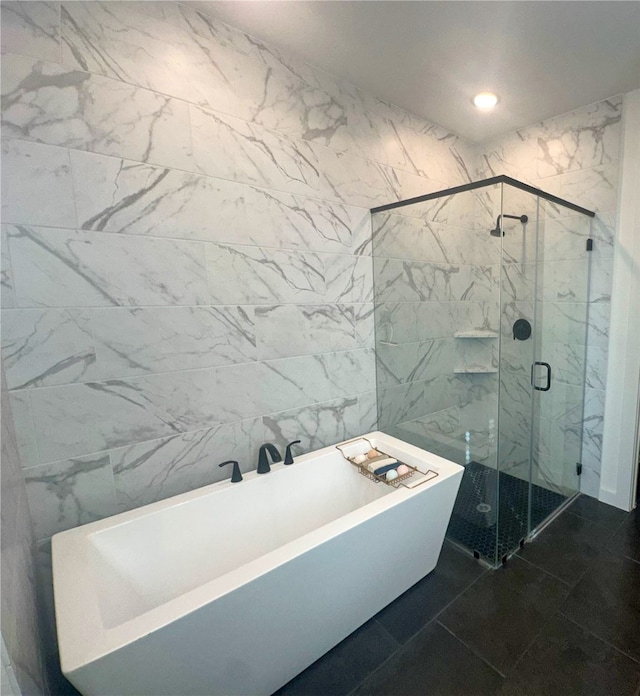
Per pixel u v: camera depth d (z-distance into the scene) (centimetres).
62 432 131
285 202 178
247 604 107
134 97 135
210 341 161
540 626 150
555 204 211
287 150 177
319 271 195
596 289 227
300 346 192
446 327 234
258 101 165
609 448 233
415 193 237
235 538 161
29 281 122
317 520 187
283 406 188
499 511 206
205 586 103
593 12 144
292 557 114
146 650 91
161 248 146
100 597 122
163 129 142
